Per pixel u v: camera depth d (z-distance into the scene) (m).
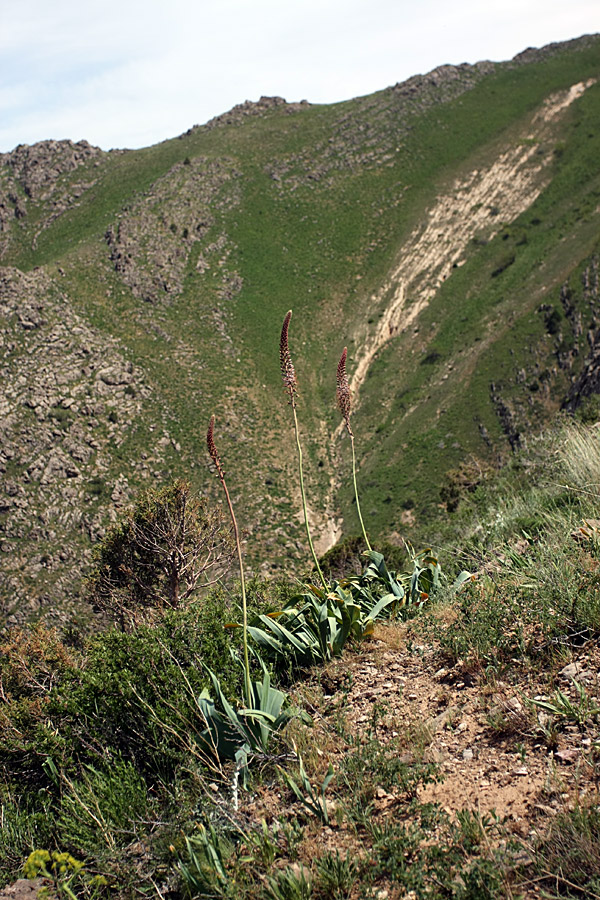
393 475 83.50
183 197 149.25
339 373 5.32
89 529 66.25
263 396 99.88
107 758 3.99
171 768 3.90
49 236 157.75
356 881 2.54
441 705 3.70
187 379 97.06
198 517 20.83
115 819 3.38
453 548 6.92
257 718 3.62
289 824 2.99
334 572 11.02
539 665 3.69
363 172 160.25
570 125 151.75
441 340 109.69
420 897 2.35
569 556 4.52
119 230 132.38
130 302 111.56
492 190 142.25
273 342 114.69
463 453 83.69
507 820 2.63
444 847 2.54
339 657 4.71
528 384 89.19
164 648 4.46
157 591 20.05
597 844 2.29
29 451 74.31
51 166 177.62
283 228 145.75
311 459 89.94
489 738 3.25
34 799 4.39
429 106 175.50
